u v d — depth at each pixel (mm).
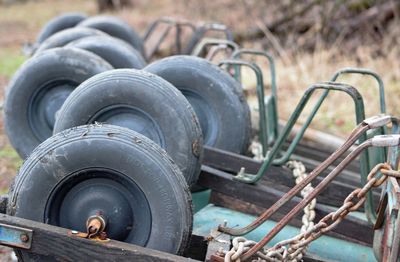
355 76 11359
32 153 3861
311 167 5898
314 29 13422
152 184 3734
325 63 12141
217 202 5078
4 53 17469
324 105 10406
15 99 5867
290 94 11023
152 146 3803
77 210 3863
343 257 4465
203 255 4152
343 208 3660
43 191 3803
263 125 5824
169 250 3771
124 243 3695
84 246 3662
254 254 3715
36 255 3746
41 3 29547
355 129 3674
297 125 8773
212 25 8977
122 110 4574
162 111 4469
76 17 10516
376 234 3725
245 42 14211
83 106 4523
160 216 3754
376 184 3535
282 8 14469
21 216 3818
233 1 16250
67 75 5805
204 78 5598
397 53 12133
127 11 22203
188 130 4488
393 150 3691
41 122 5969
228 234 4113
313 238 3783
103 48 6742
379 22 12766
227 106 5605
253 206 4961
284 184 5391
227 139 5629
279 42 13781
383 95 5000
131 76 4516
